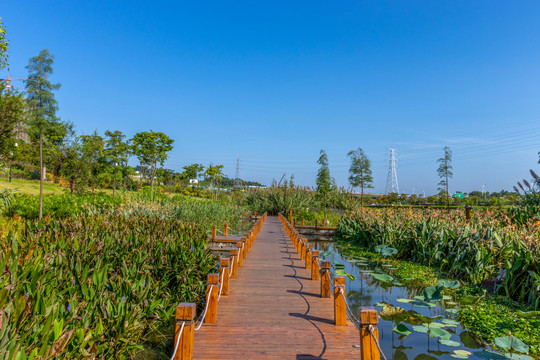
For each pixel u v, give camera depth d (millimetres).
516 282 6543
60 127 12109
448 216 12141
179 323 3176
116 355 3982
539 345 4609
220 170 45188
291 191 24703
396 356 4512
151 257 6777
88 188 20094
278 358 3570
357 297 7090
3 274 3791
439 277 8312
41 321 3355
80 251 5883
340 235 16500
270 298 5645
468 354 4512
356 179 28250
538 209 11766
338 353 3701
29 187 22969
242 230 17297
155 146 31703
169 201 20031
